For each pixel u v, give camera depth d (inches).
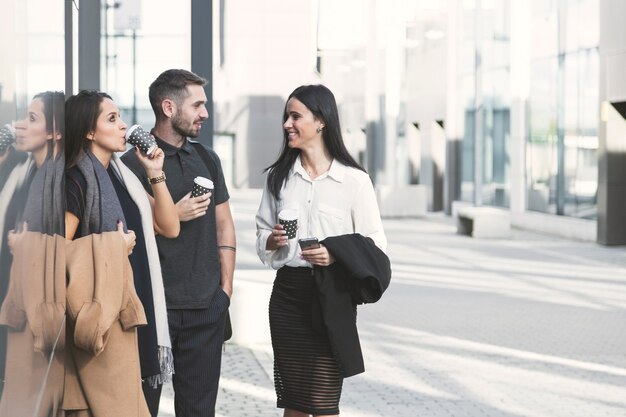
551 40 1107.3
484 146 1358.3
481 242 1013.8
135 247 170.6
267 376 365.1
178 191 198.4
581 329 488.7
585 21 1009.5
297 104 197.5
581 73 1025.5
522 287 657.0
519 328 490.6
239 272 478.6
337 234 198.8
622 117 946.7
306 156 201.6
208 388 199.5
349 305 192.4
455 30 1434.5
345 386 352.5
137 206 172.4
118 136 167.6
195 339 197.9
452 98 1446.9
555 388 353.1
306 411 196.7
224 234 206.7
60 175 134.7
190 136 200.2
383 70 1743.4
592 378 371.9
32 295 97.3
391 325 498.6
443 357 411.8
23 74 93.3
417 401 329.1
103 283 151.3
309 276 195.5
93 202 162.4
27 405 91.1
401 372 378.9
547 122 1125.1
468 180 1403.8
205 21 398.6
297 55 2586.1
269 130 2588.6
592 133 1004.6
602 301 590.9
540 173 1151.6
